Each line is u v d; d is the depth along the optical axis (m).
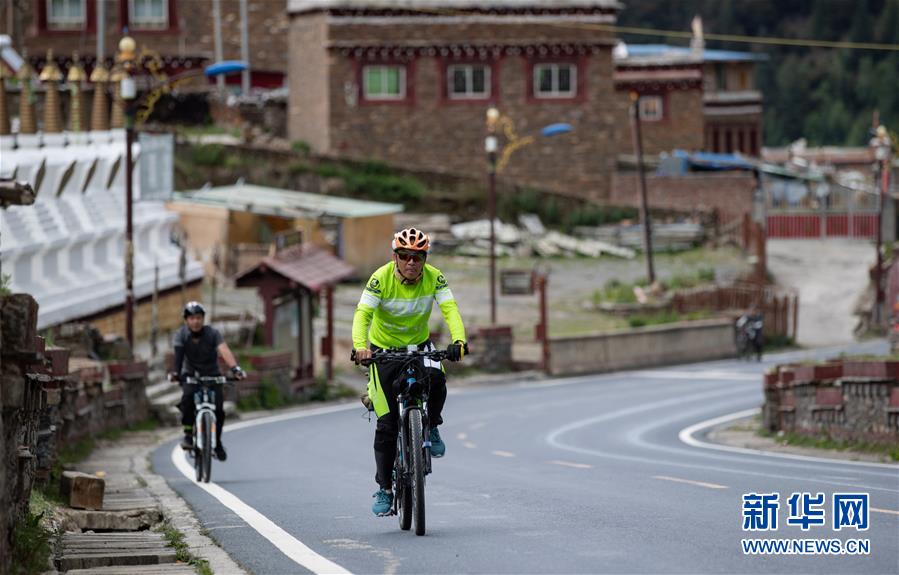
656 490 32.16
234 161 141.12
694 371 104.88
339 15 153.00
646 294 124.50
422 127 155.12
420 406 24.70
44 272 74.19
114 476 40.84
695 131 181.75
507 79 156.25
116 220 85.94
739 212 162.25
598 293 122.31
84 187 82.44
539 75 157.00
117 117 90.56
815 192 178.12
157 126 142.88
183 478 40.56
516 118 156.25
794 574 19.98
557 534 24.44
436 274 24.56
